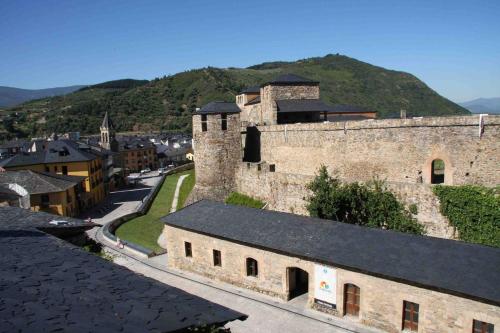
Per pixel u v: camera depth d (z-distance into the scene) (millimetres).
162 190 64688
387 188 29406
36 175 53500
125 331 5379
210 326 6512
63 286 7125
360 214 29156
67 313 5781
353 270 20547
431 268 18656
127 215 47562
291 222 25641
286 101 52500
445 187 26594
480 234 25234
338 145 37844
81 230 15609
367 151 35250
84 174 65688
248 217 27688
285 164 45219
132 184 95188
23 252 9445
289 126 43875
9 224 13641
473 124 28203
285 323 21391
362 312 20625
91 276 8070
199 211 30562
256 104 60375
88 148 74688
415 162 31891
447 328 17875
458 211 26047
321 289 22141
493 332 16672
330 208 29047
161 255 33656
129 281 8047
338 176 38125
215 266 27812
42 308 5855
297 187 36938
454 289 17125
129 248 34875
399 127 32594
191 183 64062
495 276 17219
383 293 19672
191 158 146500
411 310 19094
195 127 45156
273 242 24031
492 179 27750
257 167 41938
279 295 24234
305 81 53469
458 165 29297
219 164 44812
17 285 6828
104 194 77375
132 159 132500
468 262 18453
